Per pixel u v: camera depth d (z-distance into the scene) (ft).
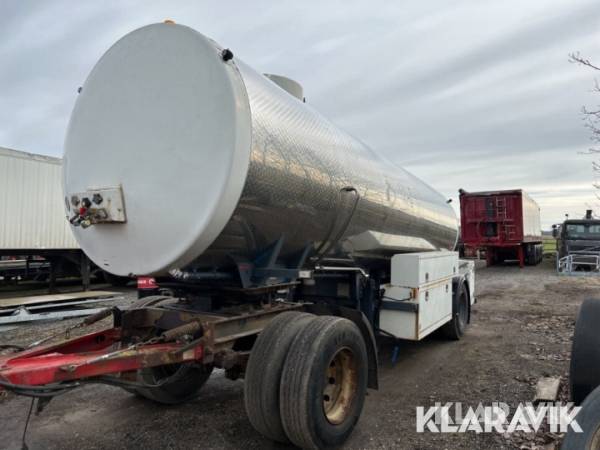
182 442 11.98
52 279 43.86
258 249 11.92
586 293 42.24
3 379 7.84
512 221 70.79
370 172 15.99
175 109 10.46
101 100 11.70
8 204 38.68
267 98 11.45
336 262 15.97
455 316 22.91
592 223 66.95
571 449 8.07
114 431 12.65
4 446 11.76
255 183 10.41
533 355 20.40
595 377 10.85
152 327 12.50
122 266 11.13
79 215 10.98
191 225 9.92
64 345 10.94
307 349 10.60
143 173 10.73
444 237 25.08
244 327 11.77
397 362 19.66
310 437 10.34
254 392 10.65
